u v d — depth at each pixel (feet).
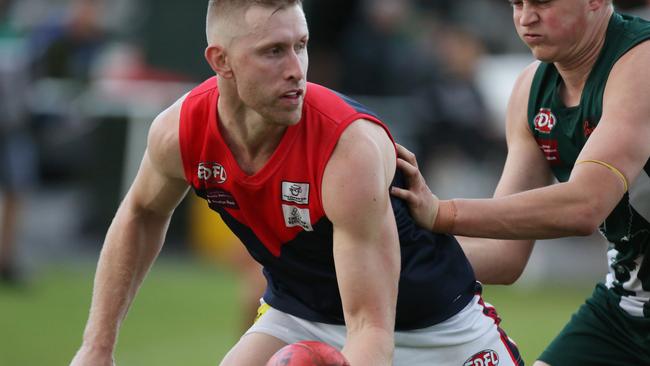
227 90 43.65
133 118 132.87
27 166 116.57
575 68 49.42
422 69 131.03
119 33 147.43
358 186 42.42
